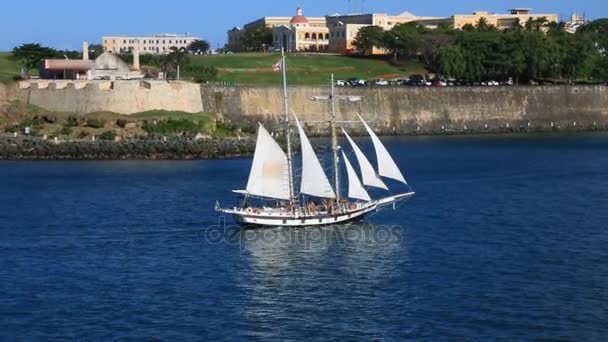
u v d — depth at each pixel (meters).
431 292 88.81
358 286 91.38
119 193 144.88
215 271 97.81
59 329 79.31
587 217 124.25
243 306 85.31
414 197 142.00
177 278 95.06
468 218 124.31
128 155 191.88
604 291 88.25
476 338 76.19
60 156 190.62
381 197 142.00
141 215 126.88
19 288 91.25
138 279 94.62
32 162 185.50
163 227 119.31
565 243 108.31
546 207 132.25
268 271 97.56
